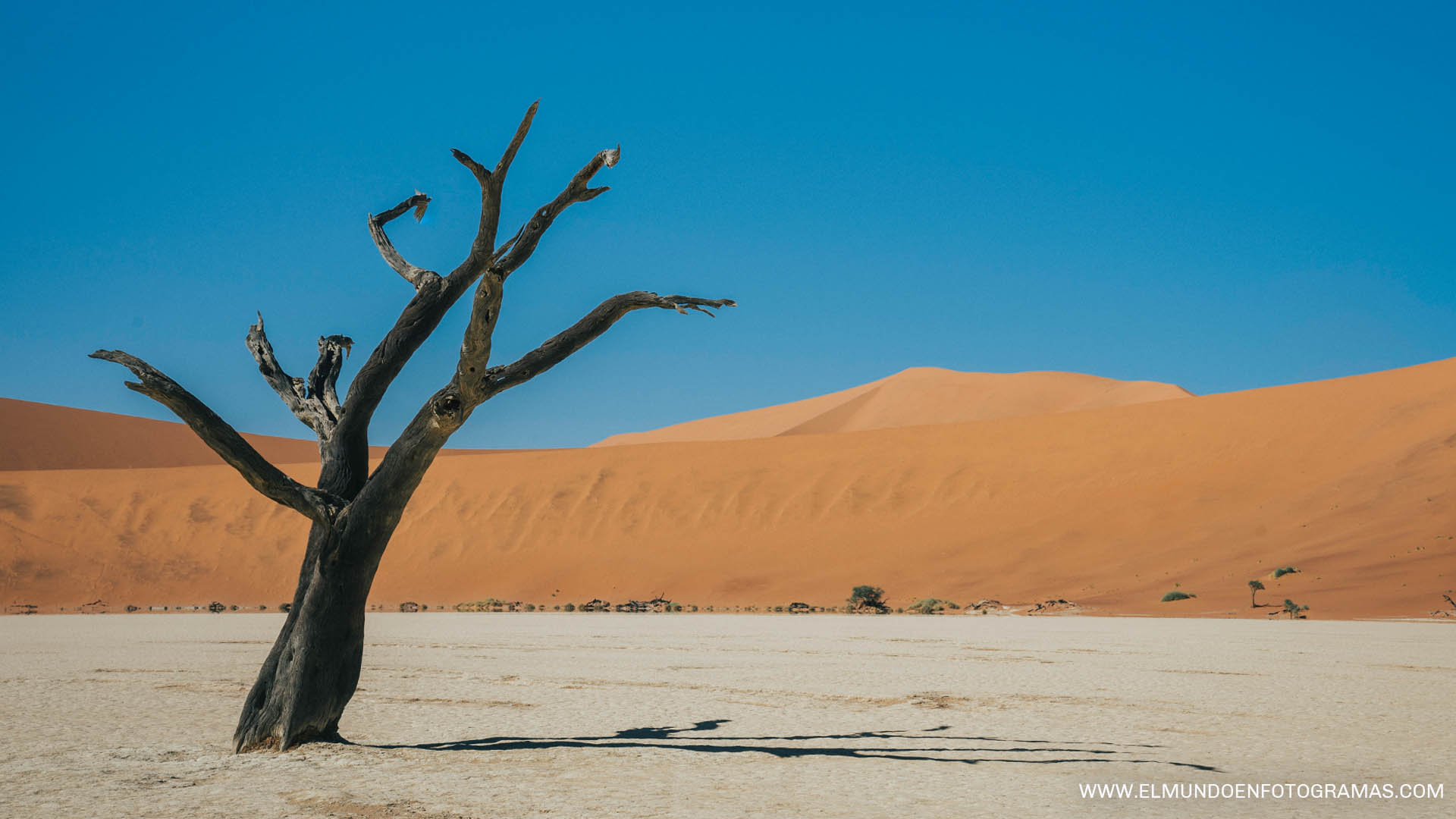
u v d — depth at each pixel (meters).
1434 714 16.02
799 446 93.38
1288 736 13.86
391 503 11.92
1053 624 45.91
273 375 13.22
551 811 9.02
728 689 19.45
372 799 9.45
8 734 13.70
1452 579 53.03
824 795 9.83
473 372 11.24
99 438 126.31
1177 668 23.92
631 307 12.16
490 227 11.66
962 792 9.99
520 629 42.62
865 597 63.22
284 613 65.12
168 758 11.54
